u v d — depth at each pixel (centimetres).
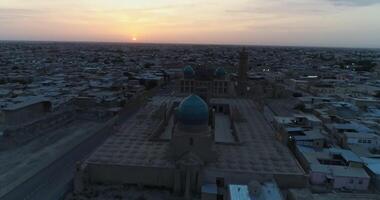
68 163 6988
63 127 9762
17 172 6506
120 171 6138
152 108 11181
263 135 8638
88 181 6116
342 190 6138
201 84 13175
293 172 6188
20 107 9288
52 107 10781
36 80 16712
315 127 9250
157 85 17138
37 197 5544
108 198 5581
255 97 13300
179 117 6562
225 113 11262
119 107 11850
